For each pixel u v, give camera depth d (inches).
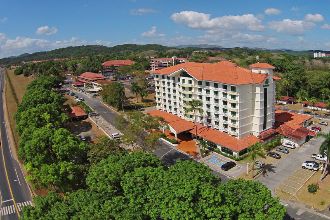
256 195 2380.7
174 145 4800.7
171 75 5457.7
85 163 3491.6
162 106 6127.0
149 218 2406.5
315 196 3316.9
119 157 2977.4
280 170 3924.7
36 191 3681.1
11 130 5851.4
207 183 2384.4
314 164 3868.1
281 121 5246.1
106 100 7042.3
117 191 2618.1
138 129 4207.7
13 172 4212.6
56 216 2145.7
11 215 3228.3
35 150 3535.9
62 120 4940.9
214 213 2186.3
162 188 2364.7
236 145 4372.5
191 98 5246.1
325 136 3481.8
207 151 4576.8
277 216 2283.5
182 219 2130.9
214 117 4938.5
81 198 2390.5
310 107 6584.6
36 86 7455.7
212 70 5022.1
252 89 4564.5
